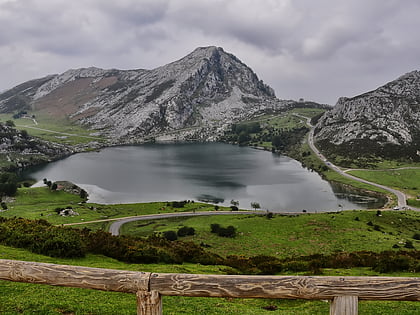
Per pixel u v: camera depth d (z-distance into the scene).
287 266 37.66
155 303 6.07
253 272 35.97
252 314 15.36
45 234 31.88
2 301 13.67
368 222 113.44
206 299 18.19
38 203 159.62
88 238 36.53
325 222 107.69
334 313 5.93
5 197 162.50
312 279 5.94
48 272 6.47
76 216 130.62
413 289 5.75
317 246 85.50
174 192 186.62
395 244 85.75
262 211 149.62
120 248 35.84
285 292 5.93
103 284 6.23
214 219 124.88
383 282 5.82
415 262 35.59
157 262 35.84
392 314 16.44
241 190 192.88
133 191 187.75
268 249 84.25
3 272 6.64
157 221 126.38
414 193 192.12
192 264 39.00
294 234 96.75
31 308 13.08
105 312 13.10
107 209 145.62
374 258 39.91
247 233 99.94
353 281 5.86
